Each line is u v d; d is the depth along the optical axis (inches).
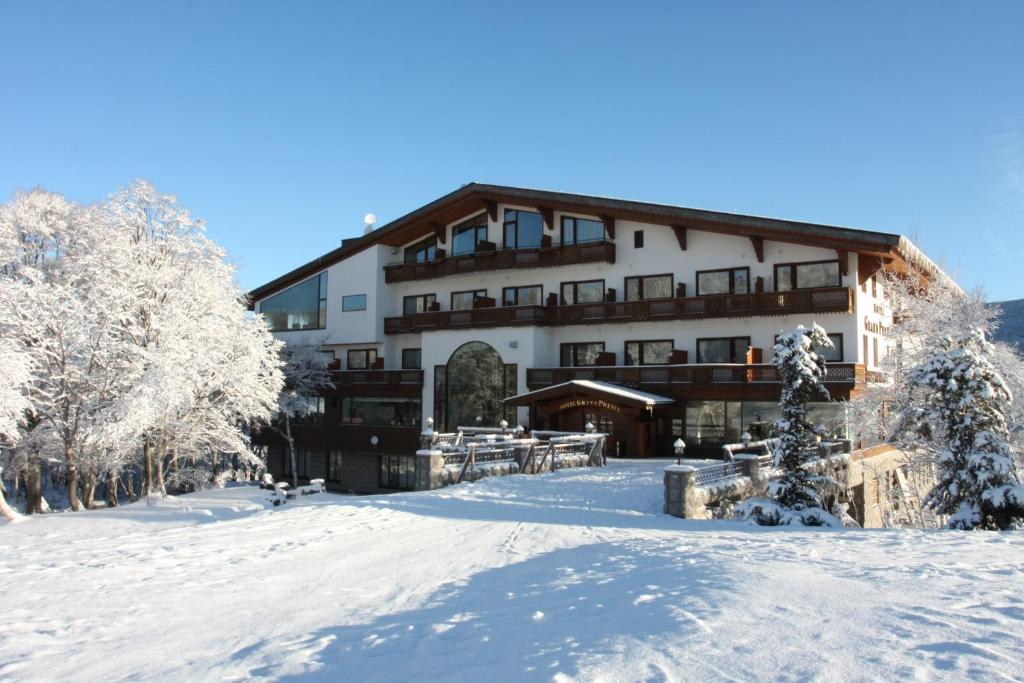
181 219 1202.6
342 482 1760.6
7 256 1151.0
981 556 370.0
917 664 190.1
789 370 757.3
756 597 273.0
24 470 1154.0
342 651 255.3
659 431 1357.0
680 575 339.3
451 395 1567.4
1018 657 191.6
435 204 1608.0
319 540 499.5
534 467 1019.3
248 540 500.7
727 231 1290.6
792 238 1216.2
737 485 799.7
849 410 1157.1
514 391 1486.2
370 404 1722.4
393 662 238.8
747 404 1289.4
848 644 210.2
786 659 200.2
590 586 336.2
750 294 1275.8
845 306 1197.1
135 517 745.6
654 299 1368.1
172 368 1074.1
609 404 1284.4
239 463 1825.8
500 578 375.6
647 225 1430.9
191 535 531.8
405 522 582.6
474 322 1540.4
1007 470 696.4
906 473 1330.0
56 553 480.4
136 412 1002.7
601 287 1481.3
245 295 1416.1
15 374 910.4
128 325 1114.7
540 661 220.5
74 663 253.0
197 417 1230.9
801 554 395.5
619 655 214.4
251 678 231.5
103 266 1081.4
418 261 1750.7
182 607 326.0
